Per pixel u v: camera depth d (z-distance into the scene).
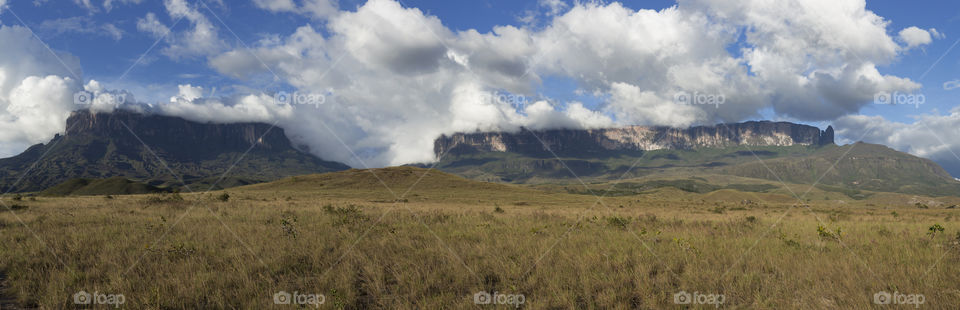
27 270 9.30
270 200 53.78
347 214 21.39
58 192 150.88
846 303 7.31
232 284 8.52
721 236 15.27
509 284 8.48
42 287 8.26
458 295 8.02
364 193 91.62
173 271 9.34
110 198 47.66
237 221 19.31
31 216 20.23
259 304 7.22
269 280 8.58
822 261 10.29
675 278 9.13
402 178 121.94
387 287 8.61
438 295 7.94
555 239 13.99
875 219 28.36
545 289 8.19
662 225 19.75
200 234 14.59
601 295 7.72
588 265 9.89
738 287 8.29
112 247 11.71
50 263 10.05
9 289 8.32
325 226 17.55
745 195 163.12
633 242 13.40
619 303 7.30
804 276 8.88
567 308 7.38
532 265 10.05
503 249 12.16
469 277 9.11
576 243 13.30
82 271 9.48
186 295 7.59
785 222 22.66
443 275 9.29
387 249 12.07
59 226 16.88
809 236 15.44
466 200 77.44
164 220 18.22
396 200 70.31
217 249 11.78
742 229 17.86
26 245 12.06
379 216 22.72
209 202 36.22
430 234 15.14
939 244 12.88
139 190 159.12
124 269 9.49
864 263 10.05
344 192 94.38
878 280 8.52
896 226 20.28
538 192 117.81
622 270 9.50
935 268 9.52
